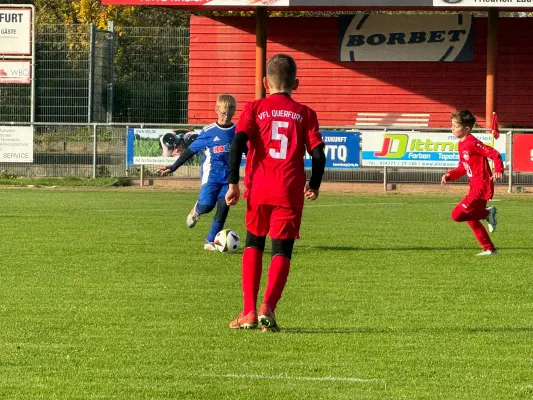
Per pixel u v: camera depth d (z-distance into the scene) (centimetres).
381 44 10375
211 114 10512
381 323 2372
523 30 10219
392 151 7162
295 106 2214
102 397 1684
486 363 1959
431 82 10356
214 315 2456
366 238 4247
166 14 13275
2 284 2922
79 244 3909
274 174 2181
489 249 3722
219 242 3691
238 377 1828
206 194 3728
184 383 1781
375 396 1705
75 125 7594
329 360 1975
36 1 13088
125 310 2514
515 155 7181
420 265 3422
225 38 10512
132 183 7612
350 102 10456
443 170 7356
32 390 1731
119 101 9606
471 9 9175
